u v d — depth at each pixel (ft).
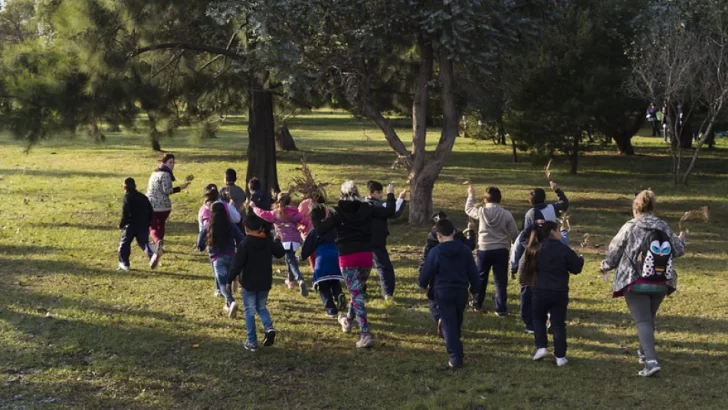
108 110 52.16
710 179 85.30
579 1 83.46
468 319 31.45
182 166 94.53
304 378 24.40
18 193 68.33
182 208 61.93
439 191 74.54
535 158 92.17
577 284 37.70
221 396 22.72
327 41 49.65
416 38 50.39
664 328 30.19
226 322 30.25
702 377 24.66
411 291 35.96
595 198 70.85
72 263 40.40
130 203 38.65
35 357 25.41
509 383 24.12
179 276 38.17
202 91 60.08
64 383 23.26
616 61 83.76
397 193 72.23
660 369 25.18
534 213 29.53
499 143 134.62
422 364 25.90
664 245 23.45
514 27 48.67
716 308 33.19
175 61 58.08
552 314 25.85
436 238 29.55
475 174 89.45
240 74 57.31
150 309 31.78
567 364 25.88
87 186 74.28
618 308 33.24
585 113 81.66
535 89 83.41
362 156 110.11
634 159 104.99
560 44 80.28
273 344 27.66
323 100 57.98
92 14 50.55
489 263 31.73
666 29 76.23
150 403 22.03
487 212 31.55
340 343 28.09
